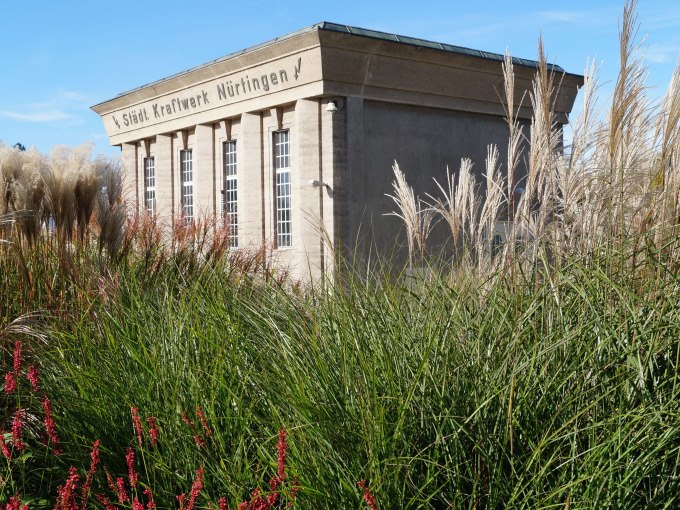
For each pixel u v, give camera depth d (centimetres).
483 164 2198
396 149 2011
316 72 1872
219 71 2188
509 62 474
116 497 330
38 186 629
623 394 298
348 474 284
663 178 400
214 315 439
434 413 305
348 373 316
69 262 598
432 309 376
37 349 469
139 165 2802
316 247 1931
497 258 436
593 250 379
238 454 312
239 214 2258
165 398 358
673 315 328
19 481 350
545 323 342
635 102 396
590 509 256
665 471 281
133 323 452
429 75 2017
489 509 273
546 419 300
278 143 2127
